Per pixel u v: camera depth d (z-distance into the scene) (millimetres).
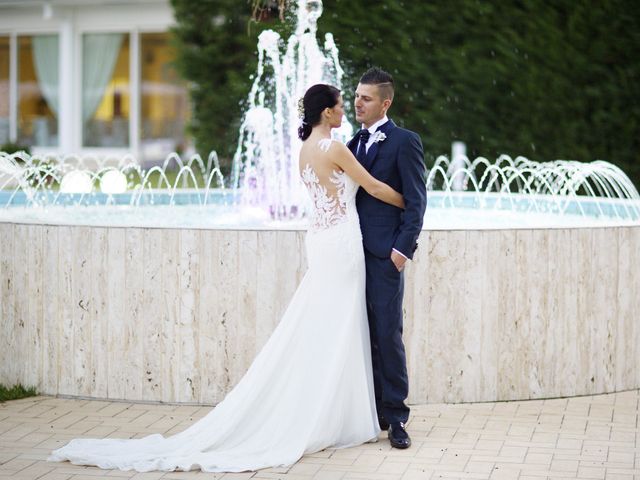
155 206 10836
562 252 6902
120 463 5527
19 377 7105
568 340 6980
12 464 5578
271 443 5750
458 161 14234
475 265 6719
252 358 6641
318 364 5805
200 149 17094
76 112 22188
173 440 5836
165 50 21672
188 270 6652
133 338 6770
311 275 5848
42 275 6949
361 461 5637
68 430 6207
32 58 22578
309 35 11031
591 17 13805
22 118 22734
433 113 14773
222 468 5492
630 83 13727
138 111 21953
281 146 11109
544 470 5500
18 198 10742
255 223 9477
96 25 21922
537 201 10469
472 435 6121
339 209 5816
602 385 7152
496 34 14430
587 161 13969
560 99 14078
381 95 5898
